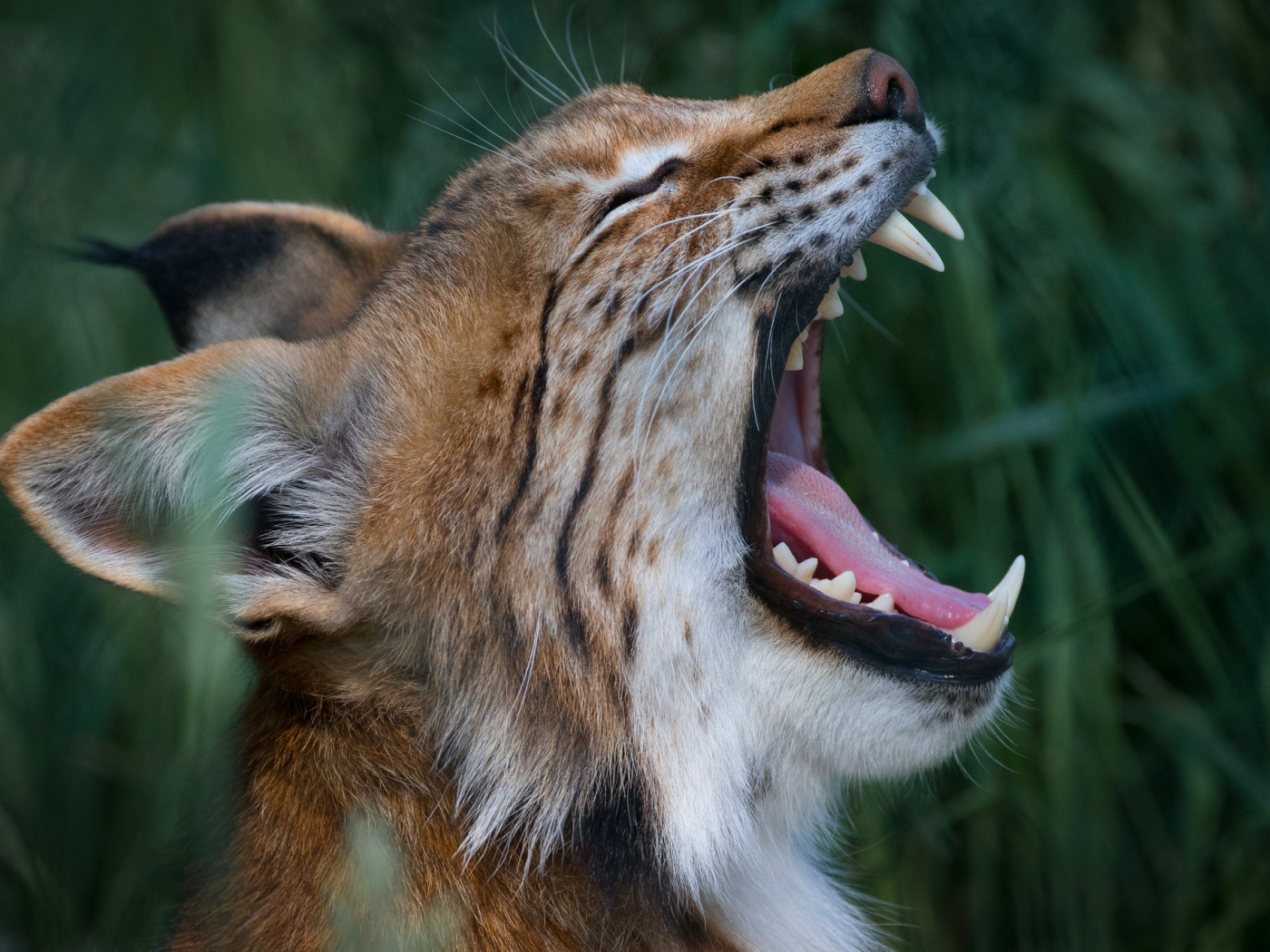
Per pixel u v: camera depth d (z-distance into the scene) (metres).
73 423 5.92
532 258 6.74
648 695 6.59
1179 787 9.83
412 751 6.43
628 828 6.55
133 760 9.94
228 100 11.66
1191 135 11.34
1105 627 9.55
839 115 7.09
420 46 11.30
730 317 6.93
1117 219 11.06
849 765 6.95
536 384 6.59
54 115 11.91
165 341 11.48
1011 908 9.55
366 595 6.39
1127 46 11.34
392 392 6.61
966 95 10.29
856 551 7.40
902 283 10.52
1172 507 10.09
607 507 6.60
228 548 6.36
